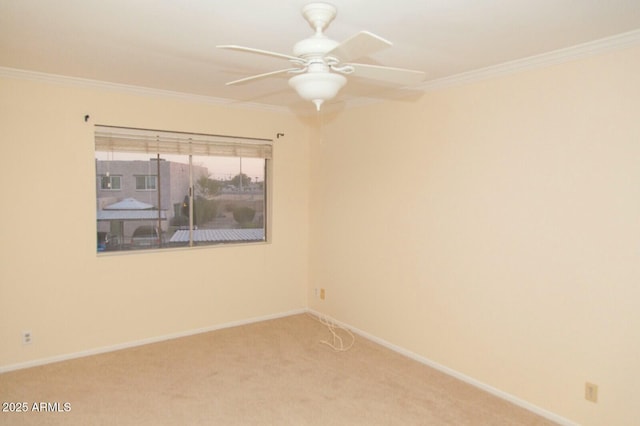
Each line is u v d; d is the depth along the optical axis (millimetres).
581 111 2539
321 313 4773
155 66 3043
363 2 1918
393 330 3885
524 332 2875
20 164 3303
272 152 4621
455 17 2094
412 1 1904
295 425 2654
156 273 3982
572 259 2611
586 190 2533
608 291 2461
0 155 3225
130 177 3867
